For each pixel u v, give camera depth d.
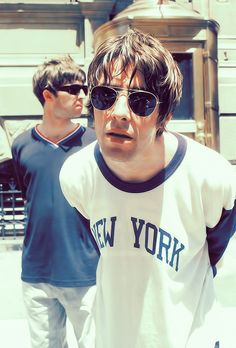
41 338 2.71
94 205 1.78
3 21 10.32
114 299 1.74
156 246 1.68
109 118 1.49
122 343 1.74
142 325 1.71
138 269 1.71
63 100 2.68
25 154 2.73
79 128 2.76
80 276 2.57
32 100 10.34
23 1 10.23
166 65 1.51
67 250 2.57
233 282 5.52
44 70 2.73
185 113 8.88
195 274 1.79
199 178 1.64
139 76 1.48
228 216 1.74
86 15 10.31
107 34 8.70
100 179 1.73
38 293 2.68
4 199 9.44
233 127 11.01
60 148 2.68
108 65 1.50
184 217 1.69
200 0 11.15
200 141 8.83
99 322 1.83
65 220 2.59
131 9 8.64
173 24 8.53
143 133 1.51
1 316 4.81
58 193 2.58
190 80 8.80
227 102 10.98
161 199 1.66
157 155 1.63
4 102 10.28
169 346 1.68
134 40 1.51
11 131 10.22
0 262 6.93
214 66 8.90
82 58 10.45
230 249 7.36
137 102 1.48
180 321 1.70
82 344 2.61
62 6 10.28
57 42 10.45
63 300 2.64
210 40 8.77
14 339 4.27
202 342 1.75
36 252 2.65
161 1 8.64
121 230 1.71
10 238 8.46
